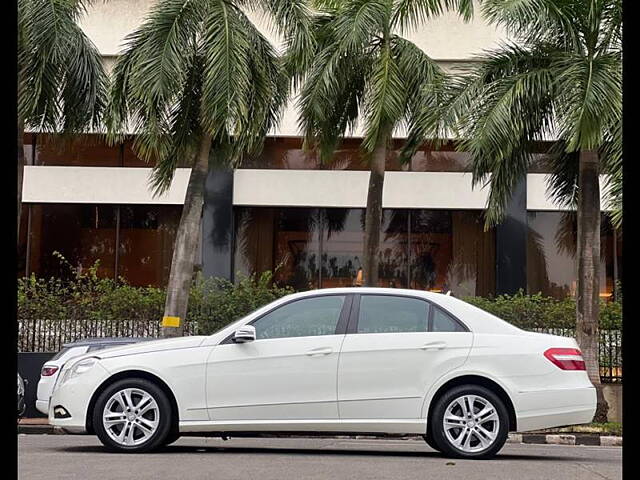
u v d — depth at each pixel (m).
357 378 9.03
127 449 9.10
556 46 15.88
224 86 15.25
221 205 24.55
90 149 25.38
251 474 7.79
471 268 24.86
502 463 8.84
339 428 9.01
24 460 8.66
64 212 25.27
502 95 14.98
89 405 9.17
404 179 24.75
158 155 16.67
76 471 7.88
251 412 9.02
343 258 25.06
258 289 21.09
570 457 10.14
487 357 9.11
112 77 16.73
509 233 24.20
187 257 17.31
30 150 25.33
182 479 7.45
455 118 15.30
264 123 17.61
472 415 9.06
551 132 16.00
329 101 16.67
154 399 9.09
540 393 9.07
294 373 9.03
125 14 25.14
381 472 8.00
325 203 24.83
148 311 19.86
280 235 25.20
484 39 24.81
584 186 16.11
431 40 24.86
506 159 15.91
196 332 20.28
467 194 24.66
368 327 9.25
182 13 15.73
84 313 19.67
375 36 16.84
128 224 25.27
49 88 16.84
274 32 23.67
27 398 15.26
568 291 24.56
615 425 14.96
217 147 18.67
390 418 9.02
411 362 9.09
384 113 16.06
